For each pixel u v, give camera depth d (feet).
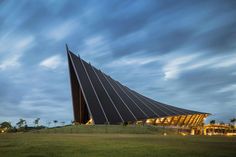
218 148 58.08
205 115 341.00
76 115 251.39
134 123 222.69
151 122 260.83
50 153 46.34
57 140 90.38
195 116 322.34
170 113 274.16
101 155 43.04
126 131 192.44
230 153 46.57
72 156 41.75
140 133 193.26
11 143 74.54
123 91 267.18
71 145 65.67
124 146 62.28
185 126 299.38
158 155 42.98
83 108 249.34
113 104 230.48
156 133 200.95
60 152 47.96
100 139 97.19
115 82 279.28
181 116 295.89
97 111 215.10
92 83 240.73
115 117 216.13
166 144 70.38
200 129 320.09
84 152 47.93
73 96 250.98
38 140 90.68
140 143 73.77
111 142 78.13
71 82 250.98
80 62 254.88
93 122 205.77
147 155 42.96
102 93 236.84
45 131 202.80
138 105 254.88
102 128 196.34
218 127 352.90
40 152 48.06
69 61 251.60
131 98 261.85
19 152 48.11
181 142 82.07
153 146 62.54
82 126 204.44
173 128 241.76
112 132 190.39
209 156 41.52
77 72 239.09
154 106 274.77
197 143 77.87
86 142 77.92
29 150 52.01
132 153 46.06
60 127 213.05
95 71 262.88
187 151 49.96
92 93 229.86
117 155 43.09
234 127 370.53
